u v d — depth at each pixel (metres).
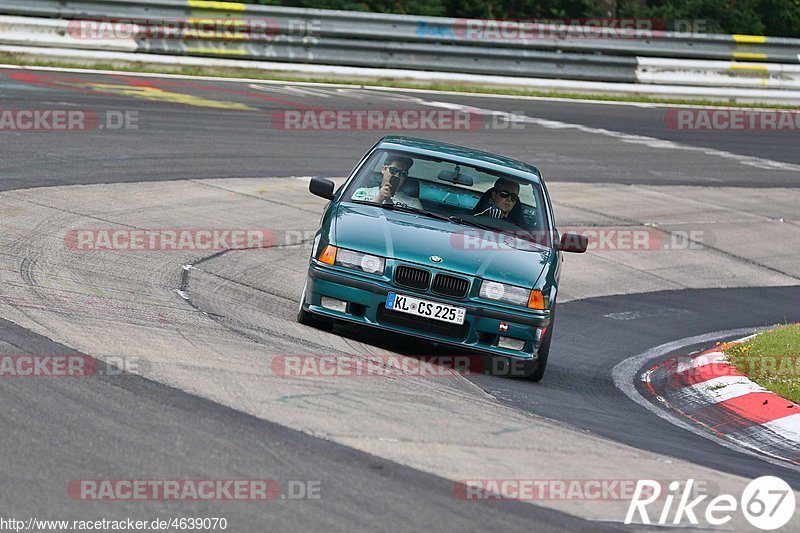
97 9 72.12
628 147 71.75
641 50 89.19
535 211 31.66
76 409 18.59
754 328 41.81
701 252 52.69
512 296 27.91
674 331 39.69
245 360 23.77
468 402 24.14
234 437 18.38
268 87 72.44
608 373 32.50
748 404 28.86
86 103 58.72
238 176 49.69
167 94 65.12
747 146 78.69
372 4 95.50
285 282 36.09
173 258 35.22
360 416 20.84
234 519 15.18
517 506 17.31
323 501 16.19
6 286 27.14
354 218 29.36
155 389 20.38
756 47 93.25
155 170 47.88
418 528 15.73
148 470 16.47
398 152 32.28
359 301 27.73
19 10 70.06
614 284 45.69
